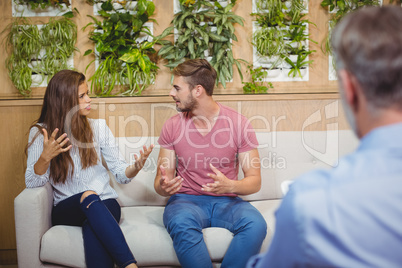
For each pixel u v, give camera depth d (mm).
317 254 467
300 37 2555
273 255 521
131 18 2486
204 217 1794
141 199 2191
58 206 1847
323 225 466
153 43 2510
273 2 2520
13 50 2518
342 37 522
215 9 2549
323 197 478
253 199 2225
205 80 1843
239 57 2658
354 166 494
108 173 2176
